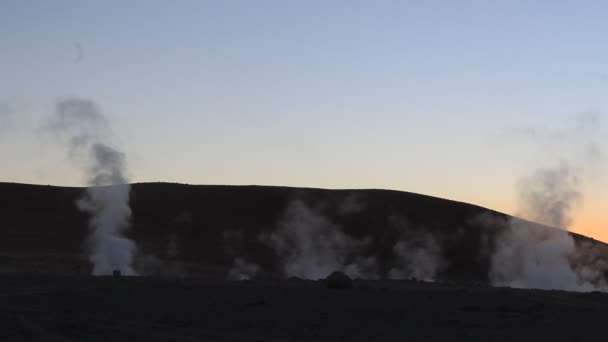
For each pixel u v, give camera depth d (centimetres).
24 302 2902
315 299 2839
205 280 3453
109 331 2402
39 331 2373
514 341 2273
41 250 6103
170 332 2405
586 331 2356
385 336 2358
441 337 2334
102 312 2720
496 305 2706
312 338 2345
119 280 3434
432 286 3350
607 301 2869
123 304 2833
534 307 2664
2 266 5122
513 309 2634
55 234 6600
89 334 2356
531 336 2319
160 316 2642
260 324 2512
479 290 3094
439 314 2600
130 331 2406
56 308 2792
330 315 2609
